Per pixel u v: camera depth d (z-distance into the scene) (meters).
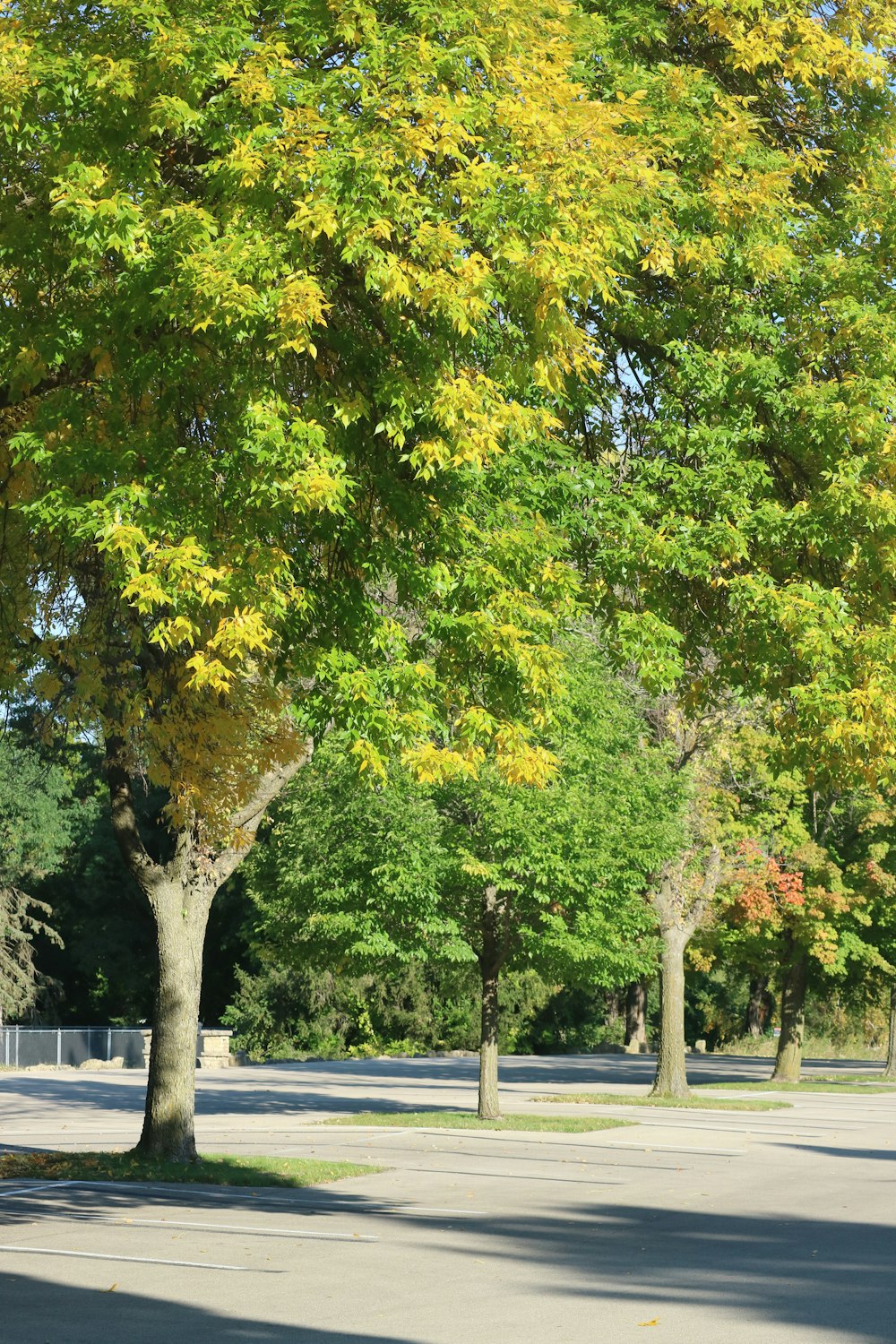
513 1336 8.33
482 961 27.17
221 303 7.76
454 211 8.78
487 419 8.44
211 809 15.48
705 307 10.73
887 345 9.98
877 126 11.41
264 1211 14.12
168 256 8.16
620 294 10.65
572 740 25.23
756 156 10.58
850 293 10.45
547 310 8.62
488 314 8.86
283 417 8.38
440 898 25.88
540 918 26.41
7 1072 44.66
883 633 9.70
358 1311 9.08
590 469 10.31
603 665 25.55
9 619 12.55
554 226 8.49
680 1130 25.62
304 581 8.78
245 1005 55.25
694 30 11.41
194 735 13.87
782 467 10.61
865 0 11.23
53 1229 12.57
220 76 8.39
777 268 10.34
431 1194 16.11
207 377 8.64
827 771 10.55
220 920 60.91
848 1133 25.64
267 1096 33.44
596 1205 15.46
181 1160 17.95
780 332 10.49
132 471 8.32
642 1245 12.60
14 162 9.18
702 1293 10.10
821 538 9.89
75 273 8.81
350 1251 11.75
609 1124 26.47
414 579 8.81
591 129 8.98
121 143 8.52
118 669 13.75
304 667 8.57
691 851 32.94
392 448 9.01
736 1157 21.22
